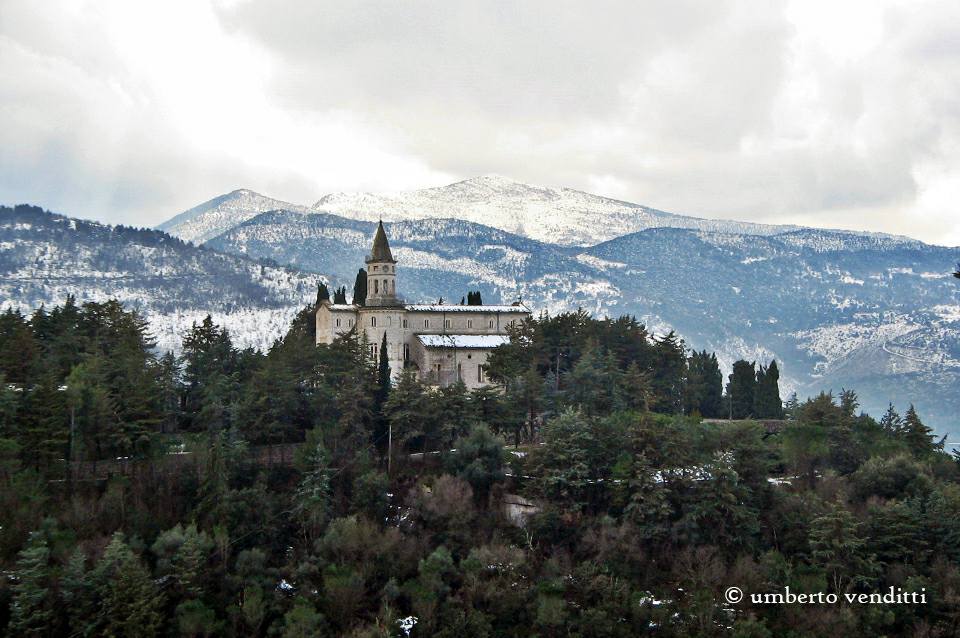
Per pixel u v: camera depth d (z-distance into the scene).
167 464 140.50
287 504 139.25
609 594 122.88
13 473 128.50
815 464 164.12
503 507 143.12
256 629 117.81
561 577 127.38
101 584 115.44
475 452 147.75
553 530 137.12
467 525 136.38
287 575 126.75
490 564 127.94
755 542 136.25
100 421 140.75
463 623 118.12
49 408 137.50
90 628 110.94
